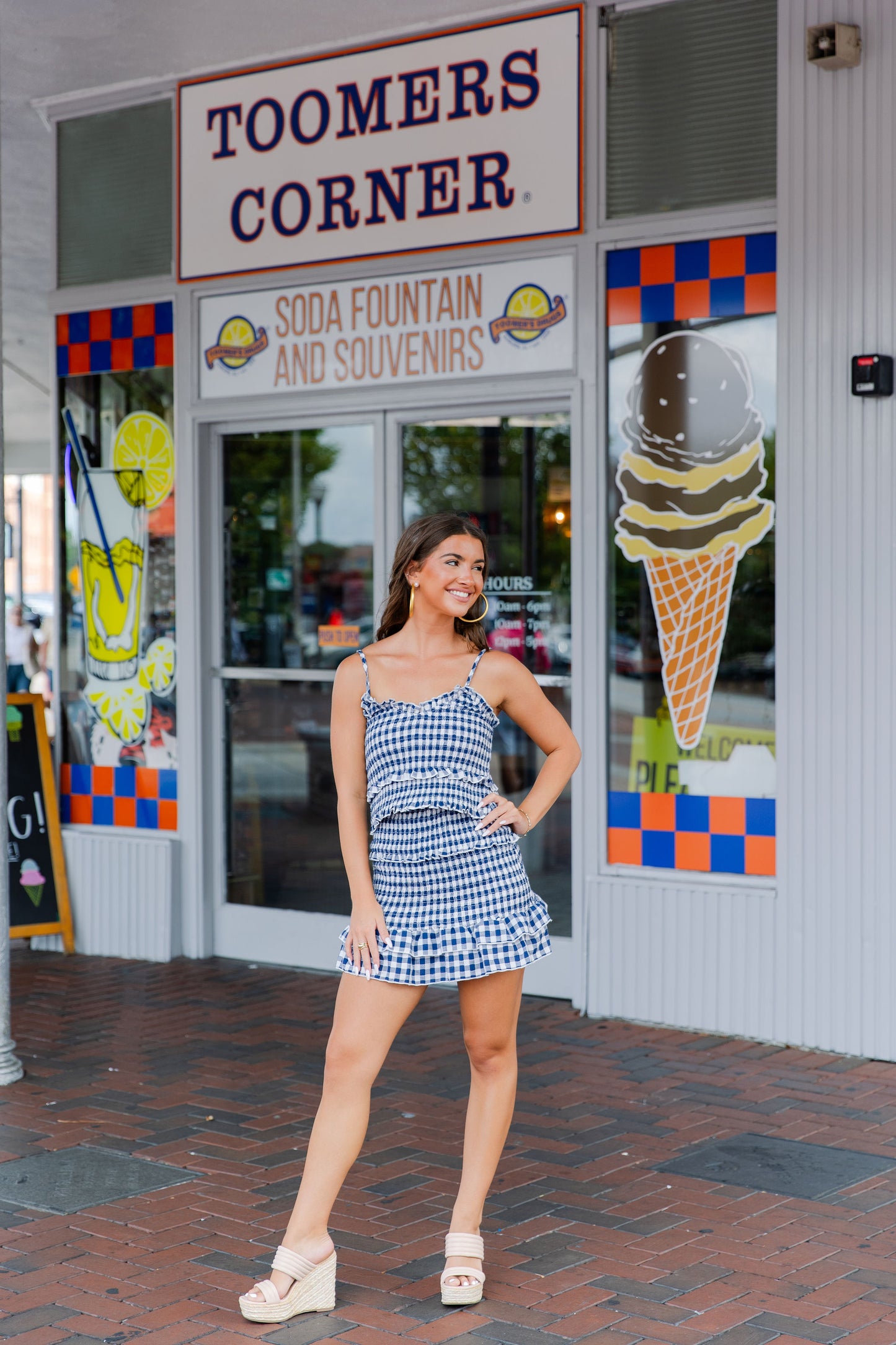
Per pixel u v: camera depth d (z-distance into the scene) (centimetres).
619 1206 427
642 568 633
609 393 639
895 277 565
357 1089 365
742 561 611
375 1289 374
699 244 616
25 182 902
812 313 582
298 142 715
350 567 730
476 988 368
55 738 811
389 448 711
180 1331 350
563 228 642
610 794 643
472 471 692
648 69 627
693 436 620
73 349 798
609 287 638
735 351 610
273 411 733
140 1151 477
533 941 366
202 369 753
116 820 792
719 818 618
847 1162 463
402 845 365
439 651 381
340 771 378
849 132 571
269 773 761
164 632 775
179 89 747
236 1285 376
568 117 641
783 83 584
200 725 763
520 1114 511
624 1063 572
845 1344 341
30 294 1176
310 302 719
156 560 776
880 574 570
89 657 799
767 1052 588
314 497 739
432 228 679
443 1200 433
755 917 600
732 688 614
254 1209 427
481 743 371
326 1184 363
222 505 769
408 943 360
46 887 783
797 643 588
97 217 790
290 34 687
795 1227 411
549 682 673
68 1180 450
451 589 374
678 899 618
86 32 682
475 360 673
